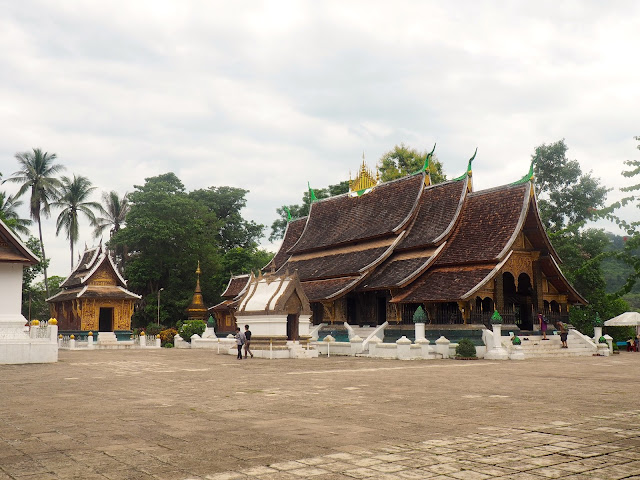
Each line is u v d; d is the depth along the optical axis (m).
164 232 56.25
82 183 63.22
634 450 6.78
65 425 8.73
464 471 5.85
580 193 50.78
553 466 6.05
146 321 60.59
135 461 6.41
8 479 5.70
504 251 29.16
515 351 25.77
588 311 40.66
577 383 14.68
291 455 6.63
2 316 26.62
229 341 35.28
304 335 28.45
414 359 25.77
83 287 45.34
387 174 61.38
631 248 6.61
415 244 33.50
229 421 9.01
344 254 38.62
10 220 50.41
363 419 9.10
